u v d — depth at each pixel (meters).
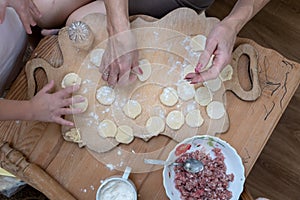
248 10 1.01
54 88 1.01
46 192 0.93
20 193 1.39
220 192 0.97
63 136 0.98
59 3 1.15
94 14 1.04
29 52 1.36
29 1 1.01
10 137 0.98
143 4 1.13
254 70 1.02
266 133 1.00
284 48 1.65
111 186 0.94
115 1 0.97
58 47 1.03
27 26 1.00
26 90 1.02
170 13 1.05
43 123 0.99
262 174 1.52
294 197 1.50
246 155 0.99
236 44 1.05
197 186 0.97
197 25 1.05
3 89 1.23
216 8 1.66
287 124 1.57
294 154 1.54
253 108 1.01
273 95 1.02
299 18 1.68
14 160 0.94
